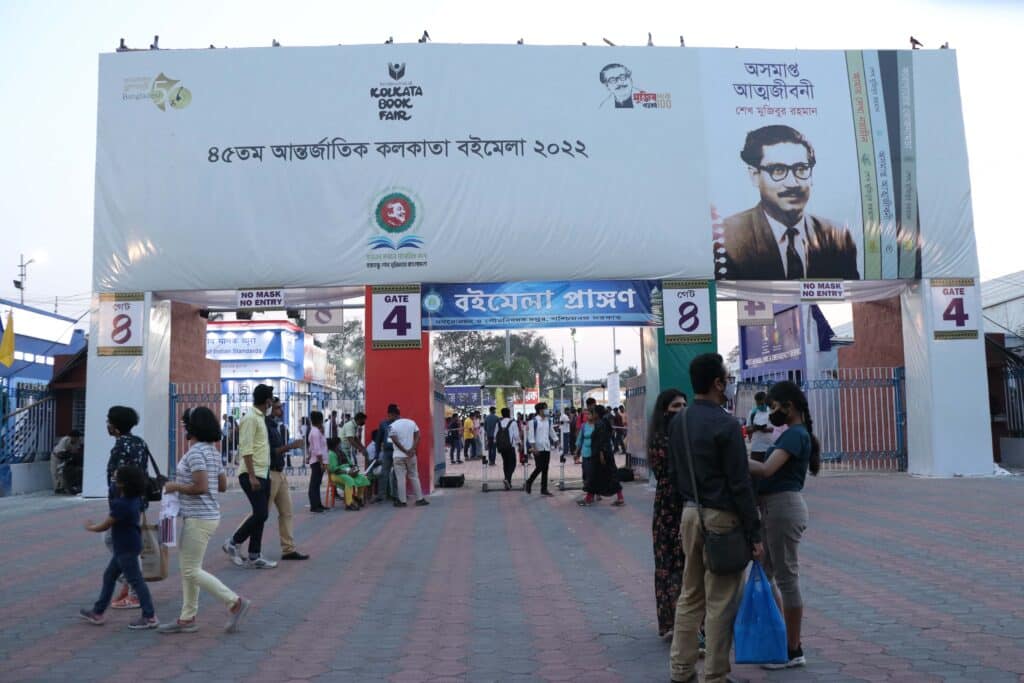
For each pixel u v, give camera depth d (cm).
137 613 705
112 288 1694
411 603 734
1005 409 2084
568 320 1725
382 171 1717
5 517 1395
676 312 1730
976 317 1792
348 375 6519
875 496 1456
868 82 1811
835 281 1802
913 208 1788
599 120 1753
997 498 1388
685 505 483
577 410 2688
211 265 1695
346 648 590
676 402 595
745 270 1747
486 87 1744
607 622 655
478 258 1708
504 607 714
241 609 637
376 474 1602
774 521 519
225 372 3106
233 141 1717
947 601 689
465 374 6725
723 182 1759
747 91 1786
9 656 574
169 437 1811
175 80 1730
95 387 1680
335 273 1703
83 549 1053
